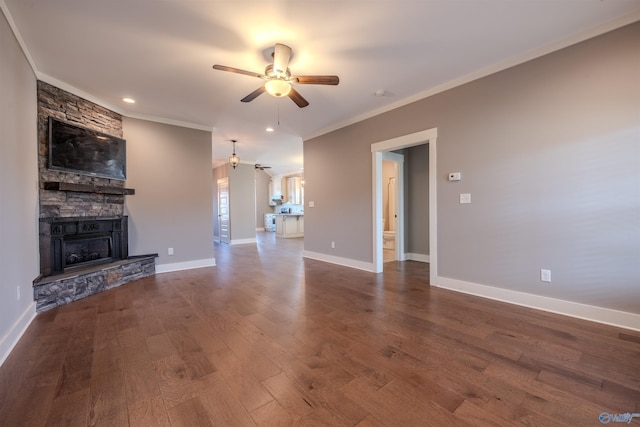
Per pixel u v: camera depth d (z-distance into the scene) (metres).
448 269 3.50
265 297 3.29
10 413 1.43
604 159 2.38
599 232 2.42
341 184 5.06
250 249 7.29
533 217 2.78
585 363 1.84
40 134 3.04
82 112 3.55
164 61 2.84
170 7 2.08
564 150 2.58
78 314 2.78
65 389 1.62
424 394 1.56
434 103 3.55
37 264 2.92
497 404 1.48
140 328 2.45
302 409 1.46
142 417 1.40
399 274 4.39
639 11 2.18
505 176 2.95
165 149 4.64
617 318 2.36
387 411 1.44
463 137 3.28
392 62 2.94
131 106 4.05
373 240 4.53
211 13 2.15
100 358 1.96
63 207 3.30
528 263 2.83
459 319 2.58
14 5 2.03
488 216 3.10
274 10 2.13
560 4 2.11
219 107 4.11
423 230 5.48
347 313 2.77
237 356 1.98
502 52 2.78
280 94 2.70
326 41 2.55
